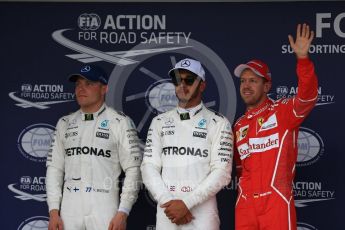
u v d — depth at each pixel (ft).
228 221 40.01
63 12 41.34
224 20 40.86
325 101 40.11
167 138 35.94
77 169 36.42
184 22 41.04
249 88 35.42
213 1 40.88
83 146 36.65
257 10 40.75
